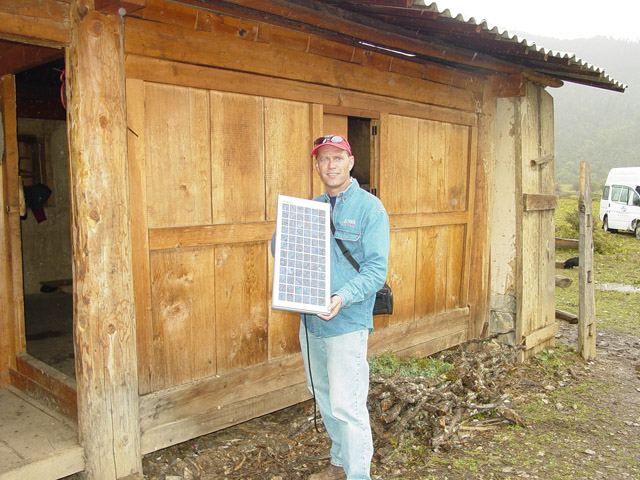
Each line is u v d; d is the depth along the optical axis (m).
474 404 4.08
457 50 4.39
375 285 2.55
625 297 9.05
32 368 3.52
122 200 2.81
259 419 3.98
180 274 3.24
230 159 3.42
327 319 2.43
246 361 3.63
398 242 4.64
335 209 2.74
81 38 2.63
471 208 5.33
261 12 3.24
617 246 15.73
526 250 5.38
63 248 7.09
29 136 6.70
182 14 3.04
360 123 5.37
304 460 3.35
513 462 3.41
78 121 2.66
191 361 3.33
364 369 2.70
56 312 5.70
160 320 3.16
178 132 3.15
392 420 3.63
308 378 2.94
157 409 3.14
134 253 2.98
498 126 5.34
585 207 5.47
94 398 2.79
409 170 4.67
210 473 3.21
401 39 3.94
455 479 3.19
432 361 4.63
